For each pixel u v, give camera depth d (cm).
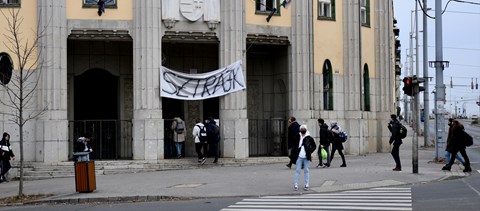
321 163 2652
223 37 2969
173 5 2906
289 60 3184
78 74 3167
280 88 3359
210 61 3338
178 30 2923
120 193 1984
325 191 1961
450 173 2409
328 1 3372
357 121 3409
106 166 2705
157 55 2875
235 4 2972
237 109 2958
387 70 3762
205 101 3328
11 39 2817
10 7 2839
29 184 2408
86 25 2861
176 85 2906
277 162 2956
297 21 3170
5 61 2838
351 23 3419
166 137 3098
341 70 3409
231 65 2962
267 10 3128
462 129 2500
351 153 3397
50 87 2786
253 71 3397
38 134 2781
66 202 1900
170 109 3288
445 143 3070
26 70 2809
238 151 2933
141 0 2872
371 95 3675
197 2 2941
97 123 3059
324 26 3338
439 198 1672
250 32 3061
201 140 2797
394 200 1658
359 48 3444
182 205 1711
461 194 1750
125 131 3125
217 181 2227
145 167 2723
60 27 2822
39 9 2812
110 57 3209
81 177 2027
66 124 2805
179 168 2758
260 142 3247
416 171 2375
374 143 3675
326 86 3347
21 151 2028
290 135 2578
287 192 1944
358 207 1538
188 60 3312
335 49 3381
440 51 3025
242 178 2294
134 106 2867
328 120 3312
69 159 2989
